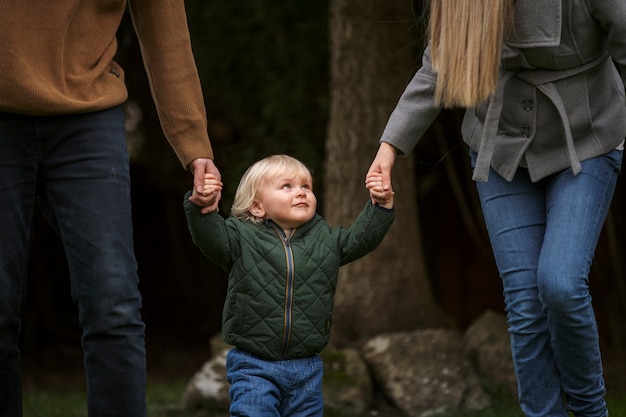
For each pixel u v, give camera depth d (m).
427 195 18.67
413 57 12.02
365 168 10.91
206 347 18.97
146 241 20.89
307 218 5.23
